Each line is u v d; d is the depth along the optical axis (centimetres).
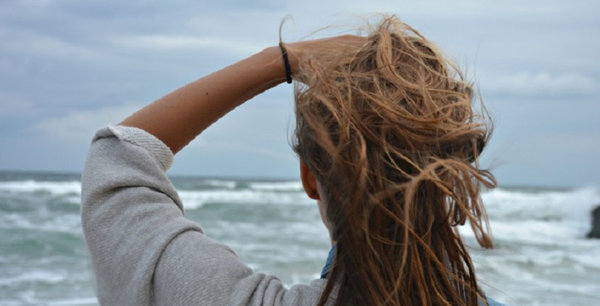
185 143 121
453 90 103
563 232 2820
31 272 1380
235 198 4566
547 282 1363
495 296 1077
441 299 94
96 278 107
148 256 100
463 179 93
